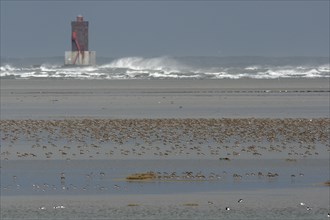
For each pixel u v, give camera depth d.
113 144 152.75
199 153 140.12
